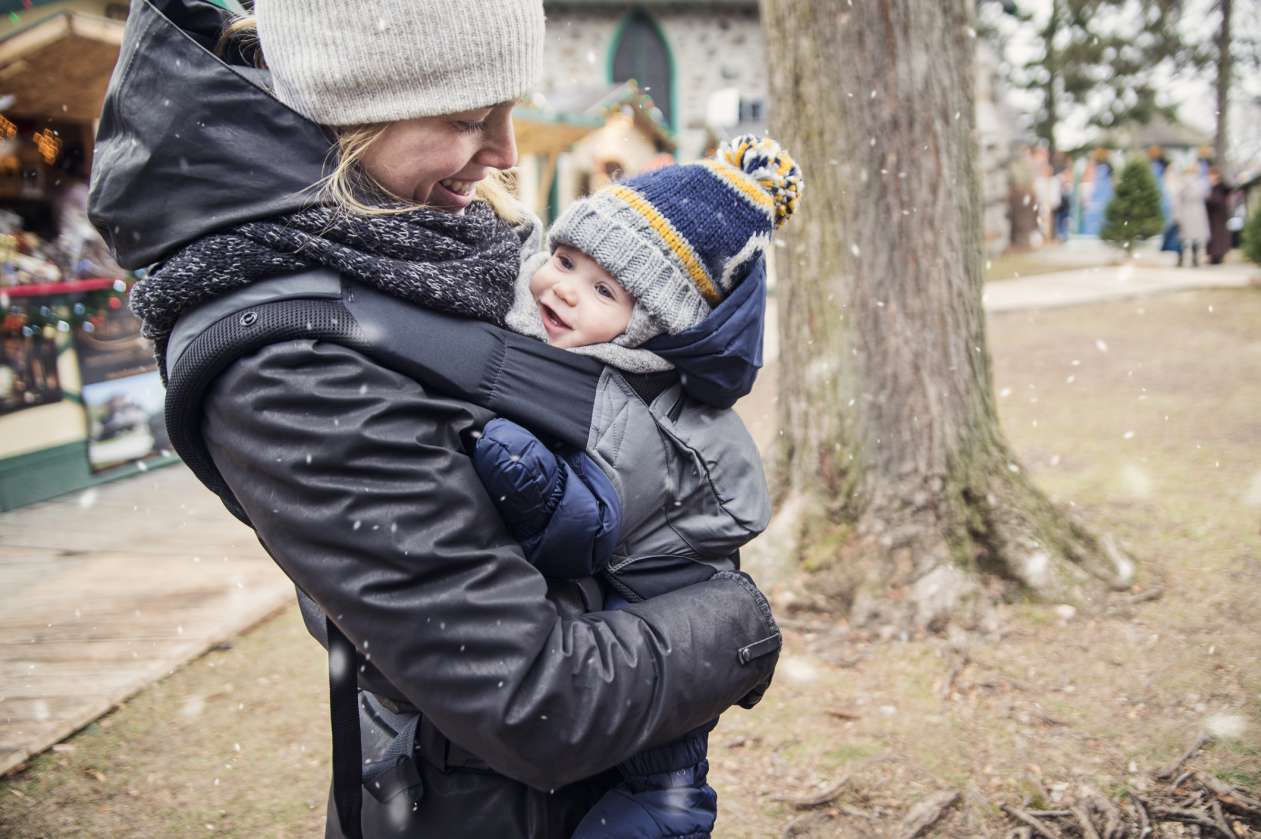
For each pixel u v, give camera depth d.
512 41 1.05
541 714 0.95
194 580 4.43
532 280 1.21
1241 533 4.44
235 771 2.96
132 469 6.32
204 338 0.97
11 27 5.62
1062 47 25.28
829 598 3.71
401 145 1.05
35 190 6.48
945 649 3.45
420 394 1.00
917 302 3.74
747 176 1.24
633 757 1.15
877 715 3.11
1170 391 7.55
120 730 3.18
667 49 17.73
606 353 1.12
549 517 1.03
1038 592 3.72
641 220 1.14
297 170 1.01
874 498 3.79
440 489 0.96
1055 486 5.31
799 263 3.89
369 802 1.15
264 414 0.94
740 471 1.20
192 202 1.01
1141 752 2.85
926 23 3.59
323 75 1.00
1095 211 22.78
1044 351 9.42
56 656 3.66
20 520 5.38
